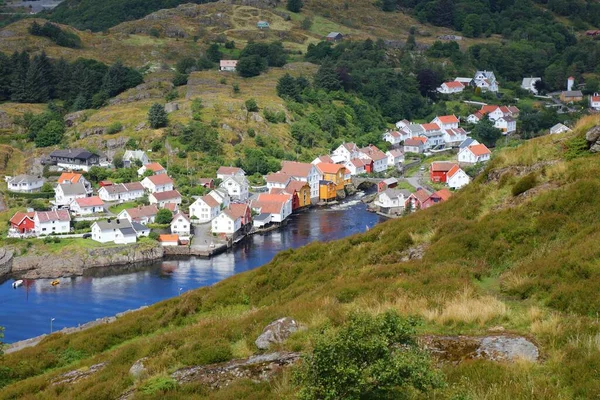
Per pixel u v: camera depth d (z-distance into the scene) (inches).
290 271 1961.1
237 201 5462.6
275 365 1104.2
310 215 5413.4
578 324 1011.3
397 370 845.2
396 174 6545.3
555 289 1192.8
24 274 4033.0
